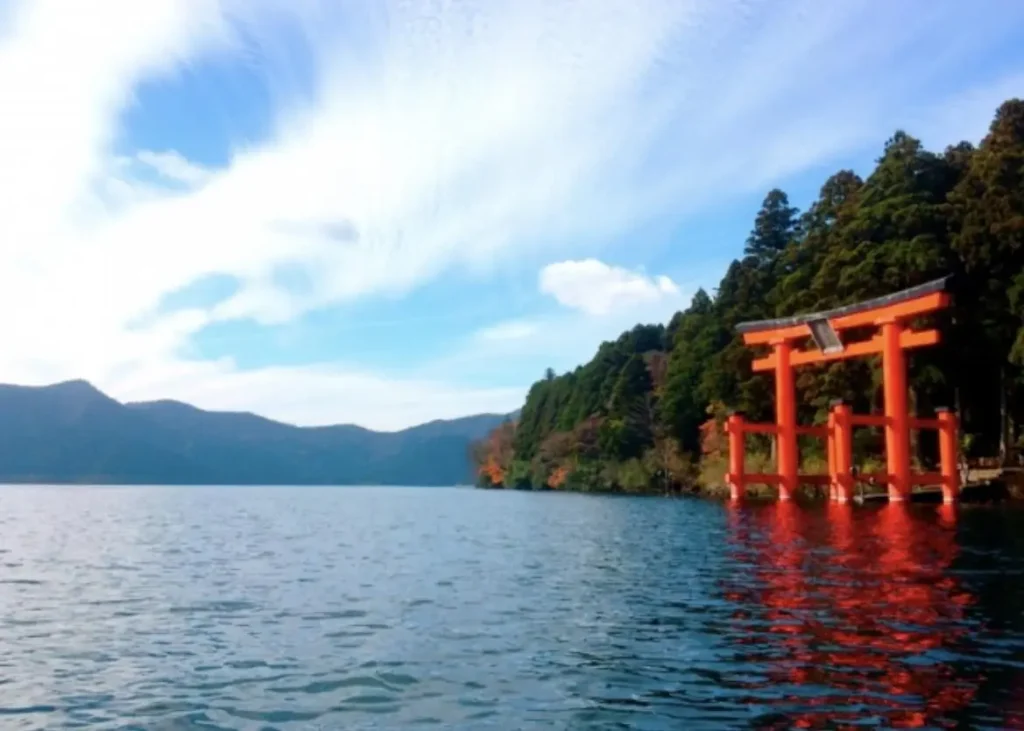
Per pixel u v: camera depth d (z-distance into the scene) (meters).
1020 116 52.19
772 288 73.25
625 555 23.95
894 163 55.56
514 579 19.20
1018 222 46.38
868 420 43.81
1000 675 9.55
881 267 50.69
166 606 15.83
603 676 9.92
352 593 17.23
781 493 49.16
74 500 84.69
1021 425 51.03
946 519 34.00
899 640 11.34
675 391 82.62
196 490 142.12
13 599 16.89
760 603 14.52
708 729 7.98
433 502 80.19
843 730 7.83
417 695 9.36
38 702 9.30
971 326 49.09
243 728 8.34
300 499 91.19
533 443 137.00
